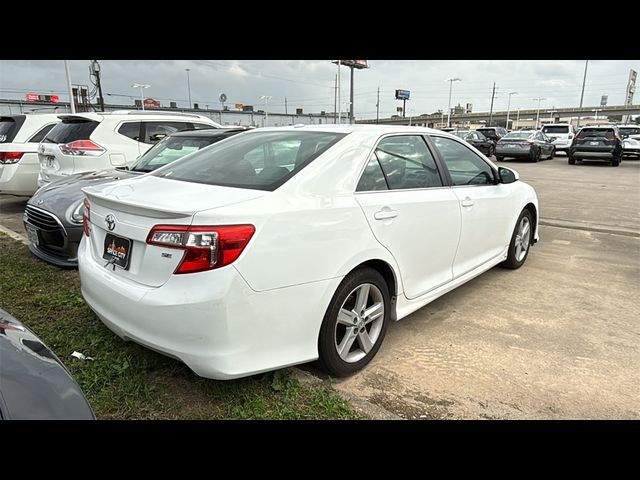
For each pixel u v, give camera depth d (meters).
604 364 3.16
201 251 2.21
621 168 18.95
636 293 4.50
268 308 2.37
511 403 2.71
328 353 2.74
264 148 3.16
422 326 3.73
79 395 1.76
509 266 5.12
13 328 1.91
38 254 4.71
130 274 2.52
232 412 2.52
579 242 6.54
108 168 6.58
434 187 3.59
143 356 2.99
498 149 21.97
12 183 7.87
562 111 90.75
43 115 8.54
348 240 2.72
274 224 2.37
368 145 3.10
